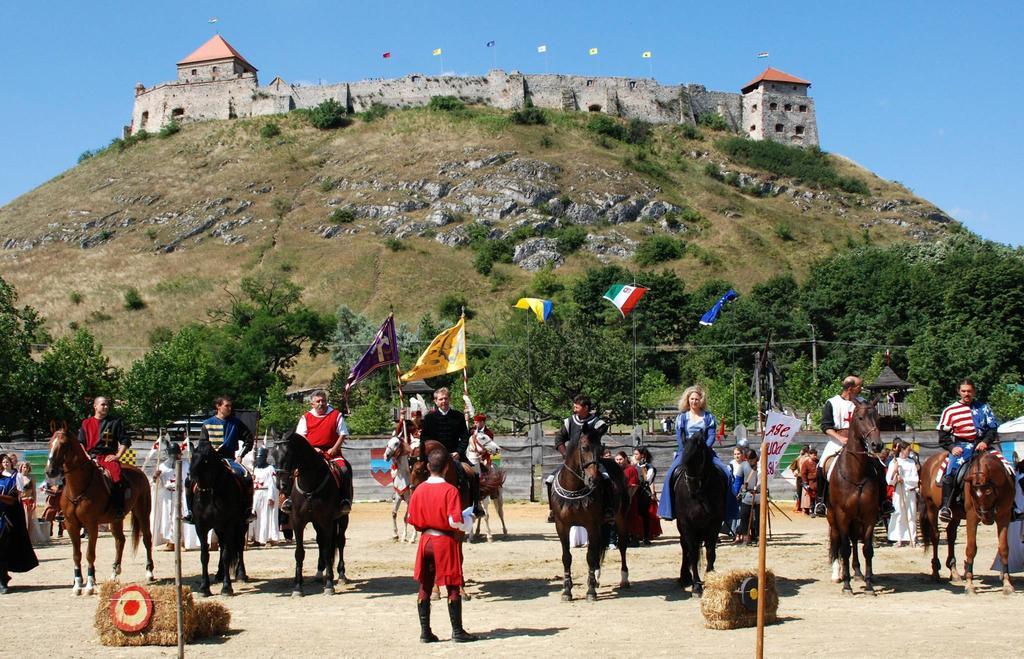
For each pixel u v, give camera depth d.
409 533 24.19
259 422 66.88
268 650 11.49
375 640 11.98
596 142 153.00
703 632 12.05
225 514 15.49
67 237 136.62
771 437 13.69
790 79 168.25
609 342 65.38
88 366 60.91
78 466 15.74
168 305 111.94
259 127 162.50
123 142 166.38
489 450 23.92
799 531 25.48
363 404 71.94
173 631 11.91
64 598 15.72
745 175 149.12
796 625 12.38
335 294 112.25
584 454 14.55
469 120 156.75
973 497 14.85
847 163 161.50
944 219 146.00
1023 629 11.95
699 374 79.31
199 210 138.75
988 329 77.94
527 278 116.50
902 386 49.50
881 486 14.91
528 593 15.63
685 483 14.77
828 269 99.38
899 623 12.42
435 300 109.56
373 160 148.50
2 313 56.62
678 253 122.19
